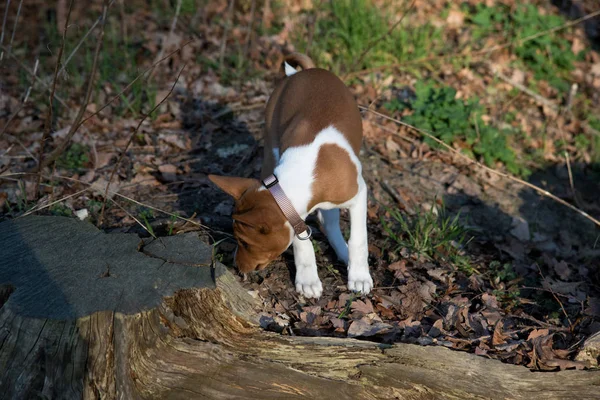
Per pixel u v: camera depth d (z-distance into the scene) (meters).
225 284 3.37
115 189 4.70
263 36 7.03
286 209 3.32
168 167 4.98
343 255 4.15
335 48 6.77
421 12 7.59
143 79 6.05
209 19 7.34
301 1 7.58
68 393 2.93
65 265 3.25
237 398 3.00
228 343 3.21
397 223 4.73
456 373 3.20
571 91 6.51
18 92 5.98
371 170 5.26
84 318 2.87
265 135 4.20
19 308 2.91
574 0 8.23
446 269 4.28
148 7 7.52
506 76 6.84
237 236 3.45
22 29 7.08
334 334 3.57
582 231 5.25
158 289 3.09
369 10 7.02
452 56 6.92
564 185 5.71
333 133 3.59
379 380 3.12
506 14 7.66
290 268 4.05
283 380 3.04
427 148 5.61
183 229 4.21
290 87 4.00
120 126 5.55
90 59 6.48
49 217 3.69
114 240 3.48
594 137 6.27
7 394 2.95
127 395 2.93
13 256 3.31
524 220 5.16
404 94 6.27
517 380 3.21
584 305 4.07
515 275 4.36
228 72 6.45
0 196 4.52
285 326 3.54
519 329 3.76
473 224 5.00
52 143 5.24
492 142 5.68
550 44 7.26
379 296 3.91
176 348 3.05
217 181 3.42
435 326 3.67
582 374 3.25
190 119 5.69
